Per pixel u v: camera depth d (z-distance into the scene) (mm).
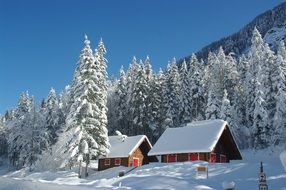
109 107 89688
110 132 88062
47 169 62469
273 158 57344
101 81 54906
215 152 50875
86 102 51875
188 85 80625
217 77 82000
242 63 83188
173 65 83438
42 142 79125
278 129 62438
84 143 50531
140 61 79438
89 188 21234
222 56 85688
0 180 18672
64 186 20781
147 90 78438
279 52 78000
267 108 66500
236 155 53562
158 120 78750
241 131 71438
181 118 79125
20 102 100000
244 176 34344
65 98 92625
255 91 65812
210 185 30266
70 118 52188
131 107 79500
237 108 74375
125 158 58250
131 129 82375
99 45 66000
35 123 81000
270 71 66938
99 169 59938
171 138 52938
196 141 49750
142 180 30438
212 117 69500
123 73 88562
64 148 53219
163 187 26859
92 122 52250
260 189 24031
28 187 17906
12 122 87375
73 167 58312
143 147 61062
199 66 94688
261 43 75250
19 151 83750
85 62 53312
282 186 28047
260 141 66625
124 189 22578
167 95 78875
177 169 41781
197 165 41875
